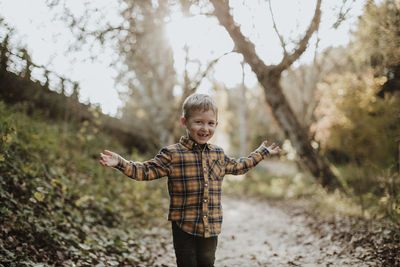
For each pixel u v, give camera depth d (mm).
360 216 5156
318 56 8266
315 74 9172
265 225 6387
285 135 8516
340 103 5426
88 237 3697
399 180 4090
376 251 3367
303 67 9531
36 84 6250
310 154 8188
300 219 6488
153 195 7137
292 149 9125
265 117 19641
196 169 2387
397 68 4809
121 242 3887
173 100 10711
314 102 9375
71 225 3811
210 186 2393
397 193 3961
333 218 5648
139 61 8430
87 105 7125
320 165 8180
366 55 5062
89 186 5488
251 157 2809
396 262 3006
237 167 2684
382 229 3779
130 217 5410
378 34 4508
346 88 5484
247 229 6066
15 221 3080
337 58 8477
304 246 4441
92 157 7383
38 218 3404
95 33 5566
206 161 2441
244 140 17172
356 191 6797
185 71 7207
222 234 5691
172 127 10234
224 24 5660
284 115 8109
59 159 5816
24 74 5812
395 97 5270
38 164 4426
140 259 3711
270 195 10977
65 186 4340
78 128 7562
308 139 8219
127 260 3543
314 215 6523
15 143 4465
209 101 2477
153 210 6375
